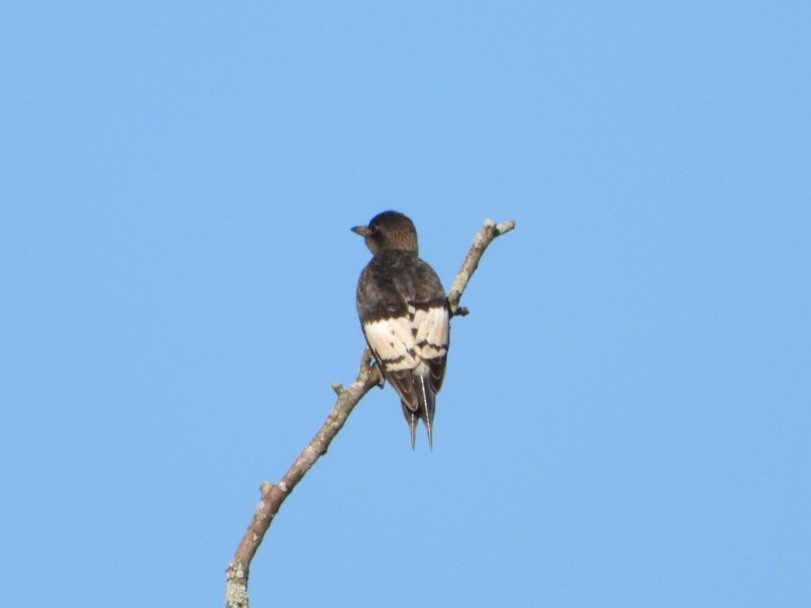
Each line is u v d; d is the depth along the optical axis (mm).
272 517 8867
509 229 13453
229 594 8570
